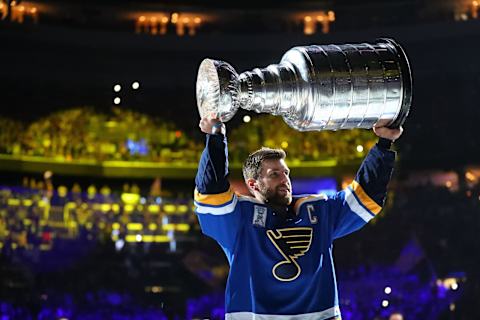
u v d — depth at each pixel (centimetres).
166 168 2016
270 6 2153
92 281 1820
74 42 2023
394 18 2095
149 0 2127
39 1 2052
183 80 2103
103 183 1992
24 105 2008
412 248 1833
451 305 1716
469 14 2036
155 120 2067
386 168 336
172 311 1767
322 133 2016
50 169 1961
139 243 1900
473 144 1981
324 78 315
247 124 2039
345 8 2127
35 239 1870
